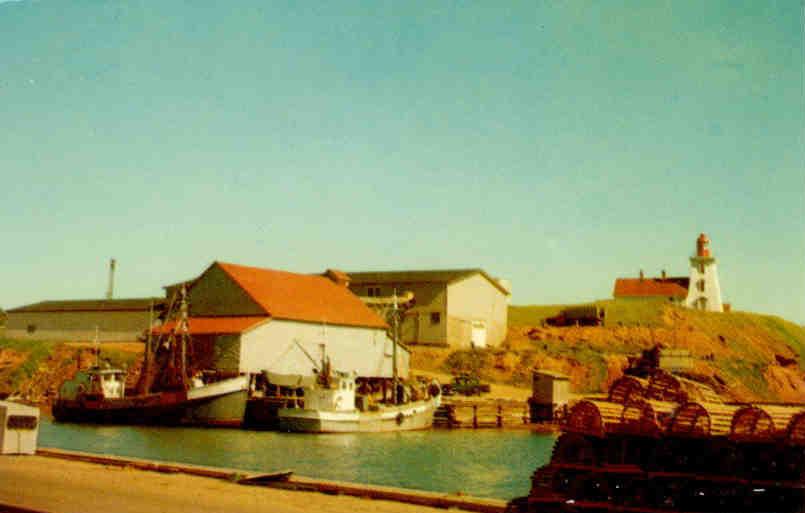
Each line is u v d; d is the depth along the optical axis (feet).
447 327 331.16
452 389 282.36
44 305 358.64
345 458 160.15
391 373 280.31
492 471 144.97
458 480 133.39
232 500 76.59
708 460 72.08
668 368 241.14
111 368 245.24
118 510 70.18
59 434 195.00
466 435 222.07
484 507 75.61
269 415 216.74
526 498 77.97
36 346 321.11
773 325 412.36
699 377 242.17
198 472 95.09
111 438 187.21
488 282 363.15
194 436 195.21
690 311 409.08
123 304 341.82
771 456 69.62
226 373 229.66
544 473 78.02
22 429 105.60
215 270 255.29
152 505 72.95
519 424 249.75
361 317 276.00
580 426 77.82
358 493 82.33
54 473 89.86
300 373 245.65
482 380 313.53
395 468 147.13
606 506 72.33
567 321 402.93
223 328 234.99
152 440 183.93
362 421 218.38
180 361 238.07
